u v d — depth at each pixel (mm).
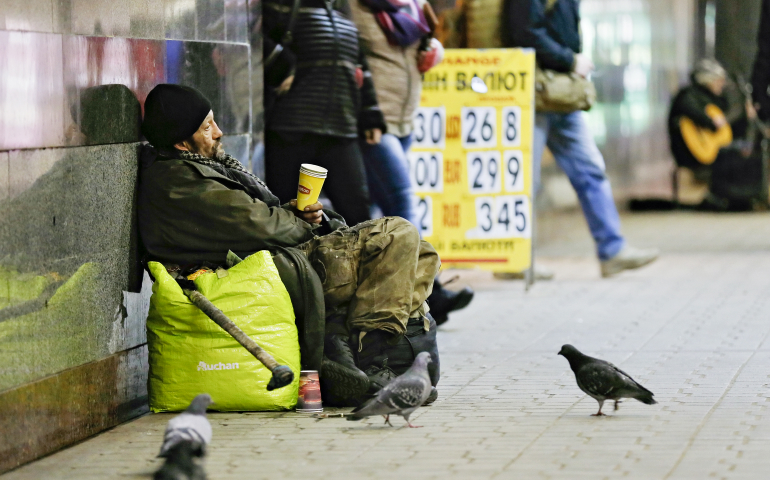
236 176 13766
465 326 19656
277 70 17391
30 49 11211
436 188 22609
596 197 24672
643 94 37125
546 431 11805
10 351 10852
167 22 14258
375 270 13320
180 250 13352
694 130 37125
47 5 11547
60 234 11711
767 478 9812
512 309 21438
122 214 13000
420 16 19641
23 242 11078
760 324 18875
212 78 15625
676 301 21734
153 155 13570
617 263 24781
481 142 22484
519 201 22531
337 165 17812
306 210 13781
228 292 12820
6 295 10789
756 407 12742
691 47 36625
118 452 11461
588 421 12242
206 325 12750
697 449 10891
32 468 10906
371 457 10852
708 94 36812
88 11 12328
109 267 12719
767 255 28422
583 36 36406
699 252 29297
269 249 13336
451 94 22453
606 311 20828
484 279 25969
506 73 22328
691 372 14961
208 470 10445
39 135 11344
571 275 26203
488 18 23766
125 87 13109
